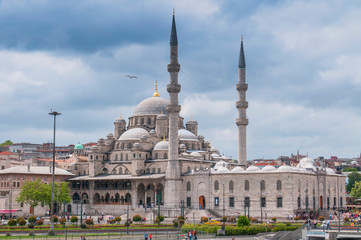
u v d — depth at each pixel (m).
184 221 167.50
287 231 132.88
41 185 196.00
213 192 197.38
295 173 184.62
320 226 141.50
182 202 187.62
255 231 138.88
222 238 130.62
